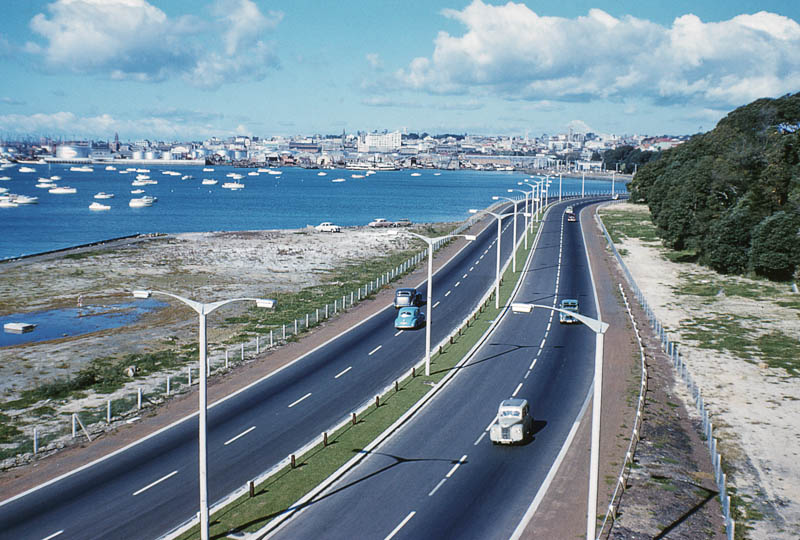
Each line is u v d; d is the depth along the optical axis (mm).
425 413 49469
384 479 38719
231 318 81375
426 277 105688
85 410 50438
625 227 163250
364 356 63875
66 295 95562
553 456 41750
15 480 38906
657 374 58938
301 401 51906
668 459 41719
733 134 142000
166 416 49156
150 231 193875
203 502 31188
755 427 48281
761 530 34188
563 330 73562
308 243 147375
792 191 110562
